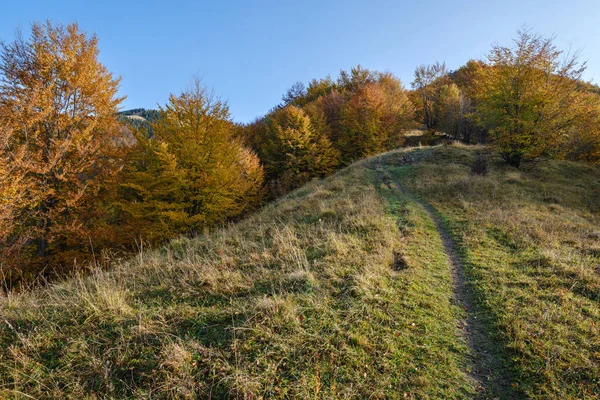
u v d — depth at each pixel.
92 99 11.81
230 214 15.77
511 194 12.50
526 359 3.77
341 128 35.44
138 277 6.36
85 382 3.63
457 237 8.47
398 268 6.46
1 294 5.69
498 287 5.57
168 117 13.63
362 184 16.42
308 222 10.02
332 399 3.30
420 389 3.43
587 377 3.46
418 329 4.45
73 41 11.66
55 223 11.23
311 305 4.80
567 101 15.26
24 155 9.65
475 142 34.38
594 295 5.13
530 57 15.67
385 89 39.81
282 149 30.27
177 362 3.70
